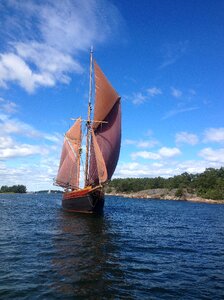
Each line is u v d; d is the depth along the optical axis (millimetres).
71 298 12758
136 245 24453
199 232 34250
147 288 14266
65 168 55969
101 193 44938
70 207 50438
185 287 14570
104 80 47344
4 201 94312
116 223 39000
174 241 27297
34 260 18312
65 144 56750
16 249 21156
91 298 12844
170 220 47844
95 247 22750
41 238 25703
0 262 17625
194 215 60656
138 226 37500
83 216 44188
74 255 19875
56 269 16594
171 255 21328
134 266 17906
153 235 30359
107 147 47812
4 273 15648
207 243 26938
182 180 195375
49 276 15383
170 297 13250
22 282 14383
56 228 31812
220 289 14430
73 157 54875
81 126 55781
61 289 13695
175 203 124500
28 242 23781
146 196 196875
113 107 47031
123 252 21562
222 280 15836
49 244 23234
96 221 39281
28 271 16094
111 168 47500
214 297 13375
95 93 49062
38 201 100188
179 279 15797
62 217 42625
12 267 16734
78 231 30172
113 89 46250
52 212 50812
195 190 180375
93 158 49562
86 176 51906
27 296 12766
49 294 13070
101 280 15094
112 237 27656
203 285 14945
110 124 47438
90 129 50844
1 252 20094
